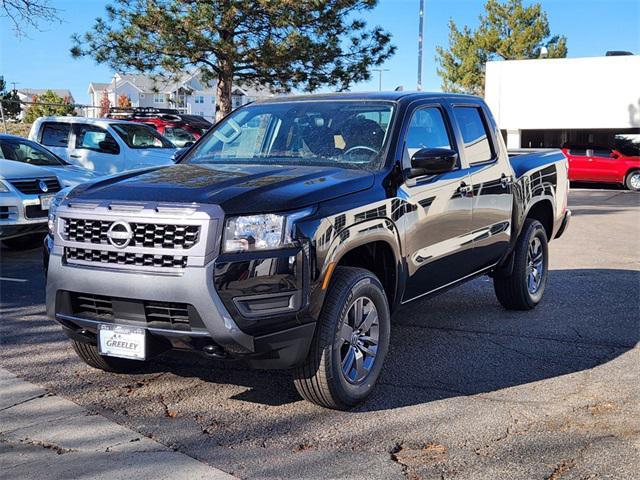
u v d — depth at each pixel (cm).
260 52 1958
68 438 408
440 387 495
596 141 2828
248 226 399
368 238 452
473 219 586
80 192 446
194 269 392
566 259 1023
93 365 513
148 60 1973
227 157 546
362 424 431
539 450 395
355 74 2067
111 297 415
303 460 382
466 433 418
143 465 374
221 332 393
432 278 543
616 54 2927
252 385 497
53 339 604
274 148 537
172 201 407
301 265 405
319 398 439
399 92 570
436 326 652
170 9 1886
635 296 777
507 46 4616
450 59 4928
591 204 1936
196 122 2319
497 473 368
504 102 2864
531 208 703
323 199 429
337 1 1947
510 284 689
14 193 951
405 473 367
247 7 1870
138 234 407
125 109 2383
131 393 481
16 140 1163
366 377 460
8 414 442
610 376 518
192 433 417
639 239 1234
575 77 2748
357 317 452
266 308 401
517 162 697
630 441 407
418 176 518
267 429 423
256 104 597
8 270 918
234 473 366
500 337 617
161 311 408
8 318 673
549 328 646
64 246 431
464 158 586
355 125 528
